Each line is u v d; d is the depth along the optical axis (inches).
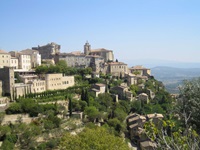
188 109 1232.2
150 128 851.4
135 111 5836.6
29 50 7362.2
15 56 6569.9
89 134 2310.5
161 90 7278.5
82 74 7465.6
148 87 7372.1
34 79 5664.4
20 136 3479.3
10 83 4532.5
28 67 6934.1
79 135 2396.7
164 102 6205.7
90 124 4148.6
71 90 5792.3
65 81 6043.3
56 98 4940.9
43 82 5398.6
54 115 4323.3
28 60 6953.7
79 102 4911.4
